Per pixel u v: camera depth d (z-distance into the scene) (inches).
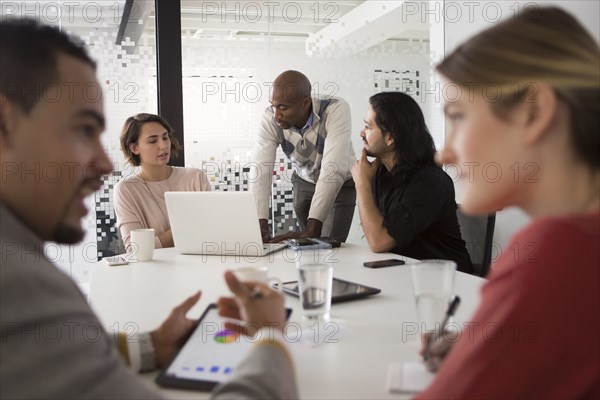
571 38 28.5
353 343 47.6
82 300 29.9
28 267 26.9
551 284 26.2
